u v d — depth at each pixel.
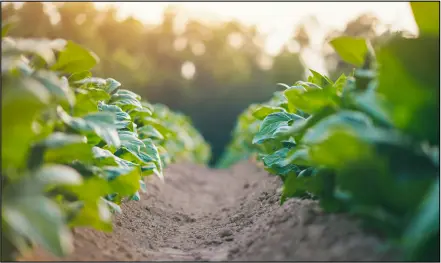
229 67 42.28
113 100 4.83
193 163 14.45
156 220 5.01
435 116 2.62
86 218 2.92
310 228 3.00
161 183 7.47
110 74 29.38
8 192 2.31
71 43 3.20
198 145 16.91
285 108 4.78
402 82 2.67
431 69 2.64
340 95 3.43
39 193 2.26
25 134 2.45
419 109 2.63
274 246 3.00
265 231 3.36
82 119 3.12
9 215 2.14
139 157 4.00
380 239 2.72
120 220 4.20
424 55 2.66
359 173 2.63
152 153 4.54
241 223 4.52
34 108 2.39
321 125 2.76
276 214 3.59
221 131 35.31
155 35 40.28
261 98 37.59
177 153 11.95
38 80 2.67
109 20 30.44
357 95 2.87
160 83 37.28
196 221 5.35
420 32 2.89
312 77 4.63
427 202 2.24
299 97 3.38
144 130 5.41
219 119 36.06
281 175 4.40
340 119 2.80
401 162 2.59
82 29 24.83
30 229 2.10
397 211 2.65
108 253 3.11
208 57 43.16
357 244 2.69
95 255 3.00
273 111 4.86
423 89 2.64
